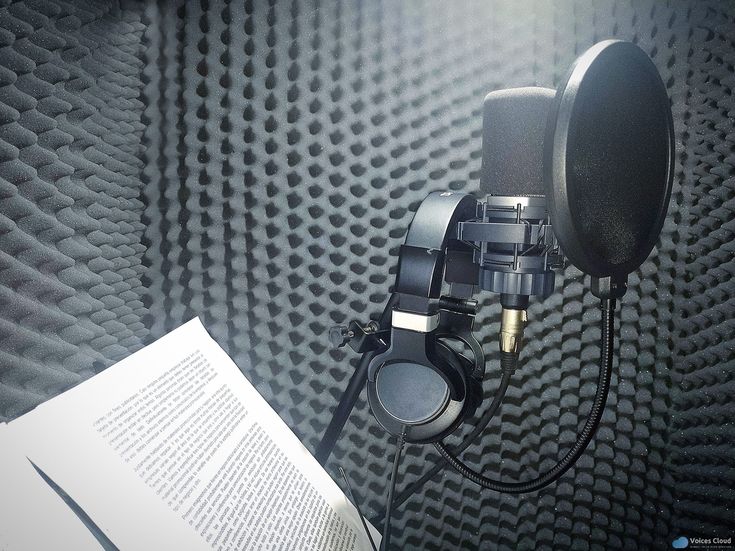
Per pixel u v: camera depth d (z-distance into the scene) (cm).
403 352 53
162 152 78
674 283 81
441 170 80
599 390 61
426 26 76
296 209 81
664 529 86
